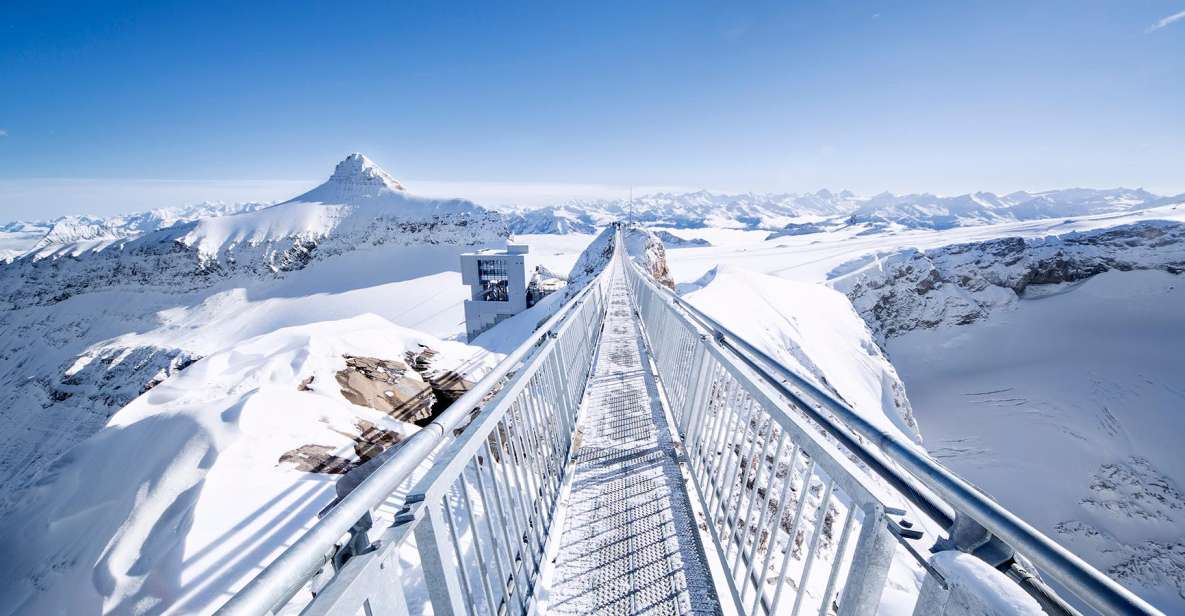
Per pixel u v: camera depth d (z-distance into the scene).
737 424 2.83
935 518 1.20
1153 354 68.31
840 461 1.52
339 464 4.38
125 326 105.44
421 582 2.98
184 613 2.83
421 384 6.29
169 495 3.54
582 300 5.73
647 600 2.42
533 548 2.57
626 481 3.54
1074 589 0.81
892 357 87.06
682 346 4.85
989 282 93.88
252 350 6.08
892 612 5.04
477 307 40.03
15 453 44.88
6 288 124.44
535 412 3.06
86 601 2.95
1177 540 42.22
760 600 1.99
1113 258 90.75
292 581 0.90
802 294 61.69
